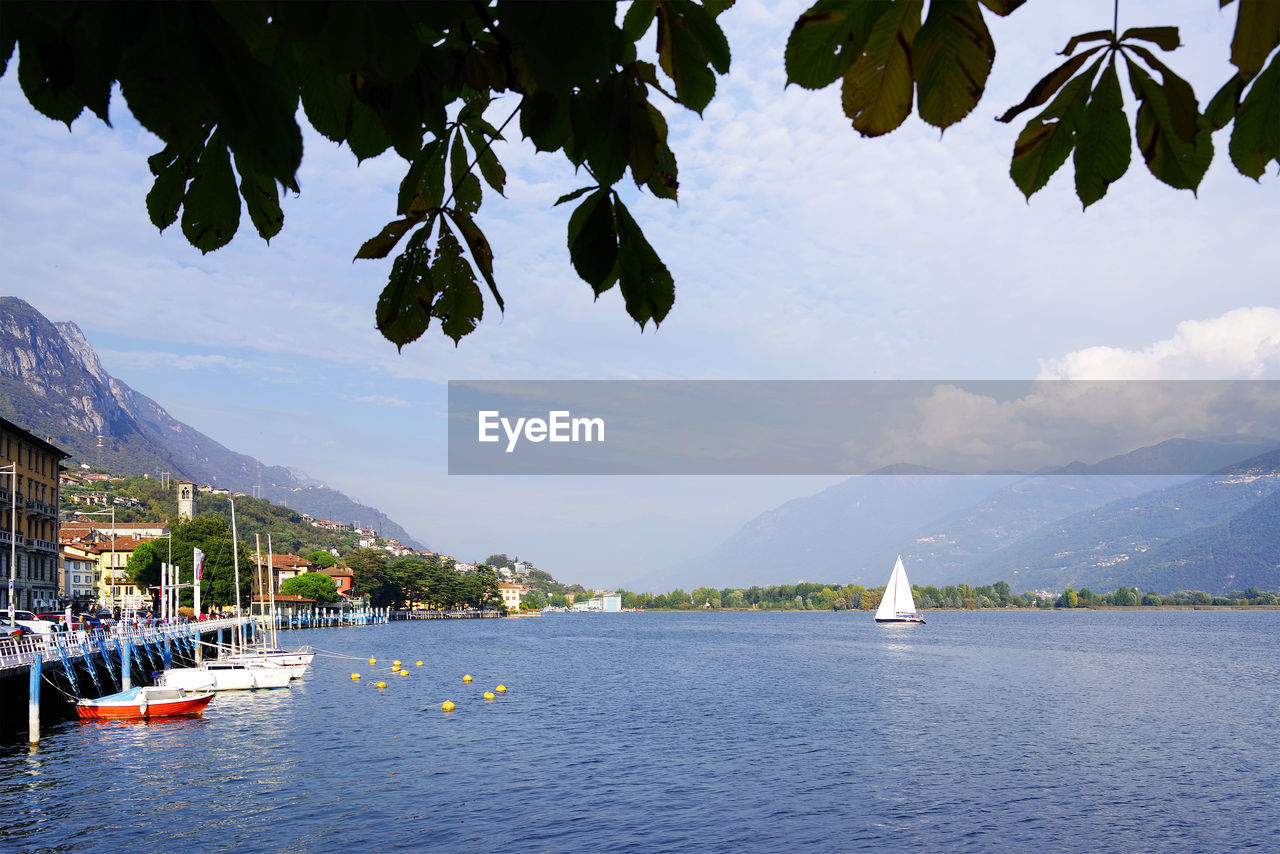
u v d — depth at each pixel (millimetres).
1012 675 78438
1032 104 1612
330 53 1286
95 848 25734
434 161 2039
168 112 1251
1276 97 1589
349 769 36531
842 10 1490
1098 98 1597
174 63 1217
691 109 1704
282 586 189500
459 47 1687
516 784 34375
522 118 1739
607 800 32062
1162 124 1592
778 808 31047
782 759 39469
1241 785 34500
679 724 49375
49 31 1225
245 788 32938
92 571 134375
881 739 44531
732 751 41344
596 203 1766
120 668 61781
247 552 126875
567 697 61938
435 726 48031
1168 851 26500
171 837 26922
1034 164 1680
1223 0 1493
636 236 1780
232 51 1240
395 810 30359
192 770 35469
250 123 1266
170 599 91938
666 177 1817
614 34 1311
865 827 28812
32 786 32406
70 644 48500
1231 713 53938
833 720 50938
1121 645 124125
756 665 89875
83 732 43156
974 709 55625
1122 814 30312
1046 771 36969
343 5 1278
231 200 1854
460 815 29906
